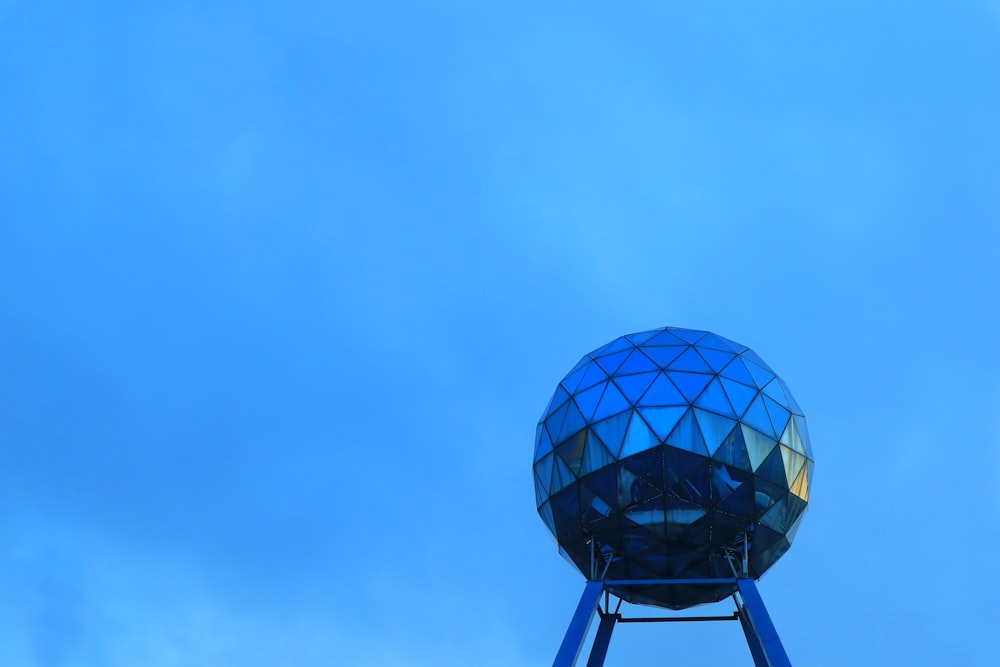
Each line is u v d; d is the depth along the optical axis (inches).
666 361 1341.0
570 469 1310.3
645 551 1283.2
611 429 1285.7
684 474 1250.6
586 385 1359.5
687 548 1278.3
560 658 1200.2
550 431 1370.6
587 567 1364.4
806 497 1354.6
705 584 1290.6
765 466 1279.5
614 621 1348.4
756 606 1217.4
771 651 1175.0
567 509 1322.6
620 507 1267.2
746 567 1269.7
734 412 1285.7
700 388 1299.2
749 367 1364.4
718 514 1259.8
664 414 1275.8
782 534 1321.4
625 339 1435.8
